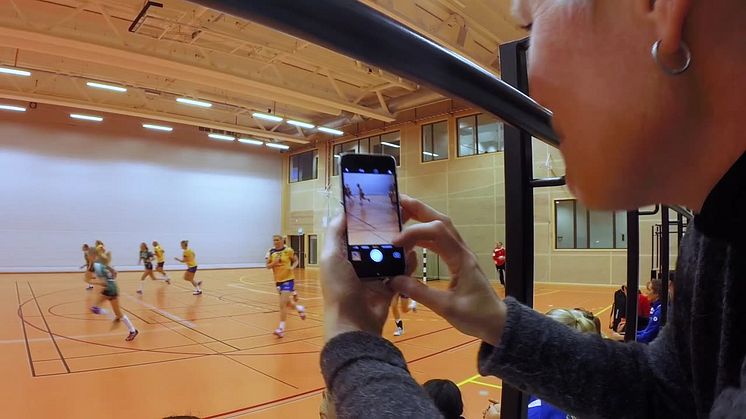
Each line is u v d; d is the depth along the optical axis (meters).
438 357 6.29
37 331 7.79
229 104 18.36
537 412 1.94
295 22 0.37
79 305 10.66
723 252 0.54
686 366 0.68
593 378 0.71
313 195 23.31
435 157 18.59
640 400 0.71
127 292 13.55
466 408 4.45
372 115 17.28
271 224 24.94
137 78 16.70
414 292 0.65
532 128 0.65
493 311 0.71
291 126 23.41
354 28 0.40
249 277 18.89
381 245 0.64
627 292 1.34
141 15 11.23
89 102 17.17
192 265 13.10
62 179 19.69
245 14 0.36
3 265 18.44
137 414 4.29
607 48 0.42
